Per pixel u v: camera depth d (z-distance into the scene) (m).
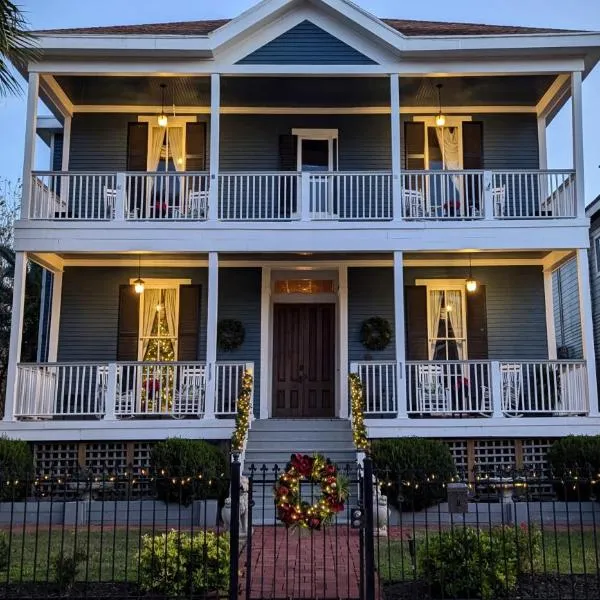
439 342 14.26
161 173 12.51
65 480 6.29
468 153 14.54
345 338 14.15
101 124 14.60
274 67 12.59
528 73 12.56
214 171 12.45
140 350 14.15
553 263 13.91
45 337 16.80
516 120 14.66
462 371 12.25
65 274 14.32
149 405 12.67
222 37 12.34
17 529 9.69
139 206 14.18
